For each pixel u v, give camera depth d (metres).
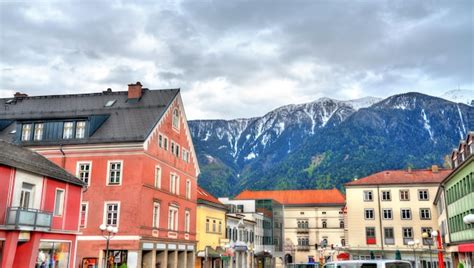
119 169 38.78
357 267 22.06
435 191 68.06
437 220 66.62
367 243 68.56
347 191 71.38
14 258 26.16
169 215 44.25
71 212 31.25
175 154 46.75
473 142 40.91
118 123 41.56
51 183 29.28
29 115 44.75
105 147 39.28
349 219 70.19
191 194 50.66
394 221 68.44
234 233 65.56
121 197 38.03
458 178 42.72
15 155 27.84
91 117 40.81
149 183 39.75
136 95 45.69
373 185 70.44
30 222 26.03
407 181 69.38
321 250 94.38
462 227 42.03
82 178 39.22
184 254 46.94
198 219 53.03
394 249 67.38
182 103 49.06
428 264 65.62
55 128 41.28
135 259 36.50
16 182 26.16
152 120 41.38
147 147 39.53
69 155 39.84
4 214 25.09
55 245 29.23
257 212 79.69
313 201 111.00
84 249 37.53
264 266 80.44
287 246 106.75
